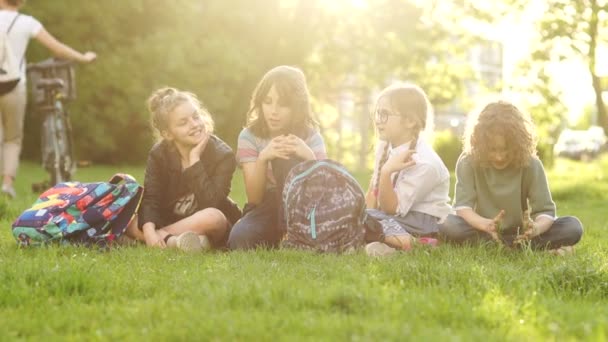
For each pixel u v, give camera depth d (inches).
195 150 253.6
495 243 232.2
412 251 221.3
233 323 136.3
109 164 1224.2
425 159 247.9
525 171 238.5
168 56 1160.2
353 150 1546.5
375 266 191.9
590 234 317.4
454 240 239.3
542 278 180.9
